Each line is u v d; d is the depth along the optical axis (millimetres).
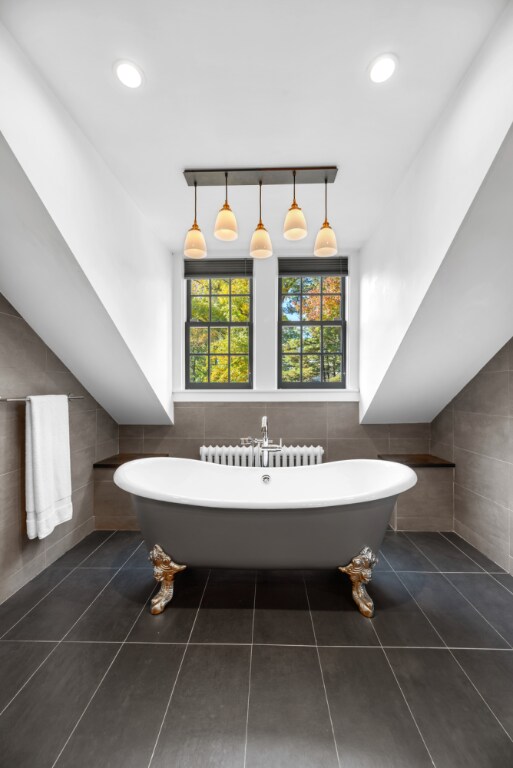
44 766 1047
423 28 1262
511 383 2172
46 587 2002
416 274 2004
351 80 1457
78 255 1759
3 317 1917
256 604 1837
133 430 3186
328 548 1782
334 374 3289
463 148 1496
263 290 3197
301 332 3314
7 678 1359
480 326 2107
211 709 1229
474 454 2527
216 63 1384
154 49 1333
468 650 1510
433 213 1781
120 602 1858
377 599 1883
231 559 1822
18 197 1500
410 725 1172
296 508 1694
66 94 1542
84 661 1447
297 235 1848
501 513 2242
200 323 3328
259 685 1328
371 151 1899
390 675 1375
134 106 1595
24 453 2035
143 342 2559
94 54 1357
